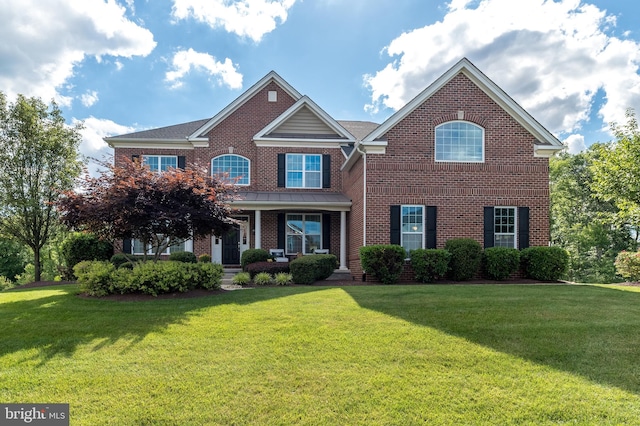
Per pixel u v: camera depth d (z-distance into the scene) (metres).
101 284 9.03
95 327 6.29
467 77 13.99
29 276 33.78
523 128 14.13
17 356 5.02
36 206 16.20
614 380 4.30
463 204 13.86
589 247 32.44
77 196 9.41
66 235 18.45
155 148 18.09
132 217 9.18
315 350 5.19
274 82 18.77
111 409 3.69
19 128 16.48
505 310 7.29
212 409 3.70
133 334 5.91
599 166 18.17
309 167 18.34
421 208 13.87
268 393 4.01
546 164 14.16
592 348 5.26
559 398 3.89
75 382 4.24
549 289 10.04
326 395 3.97
